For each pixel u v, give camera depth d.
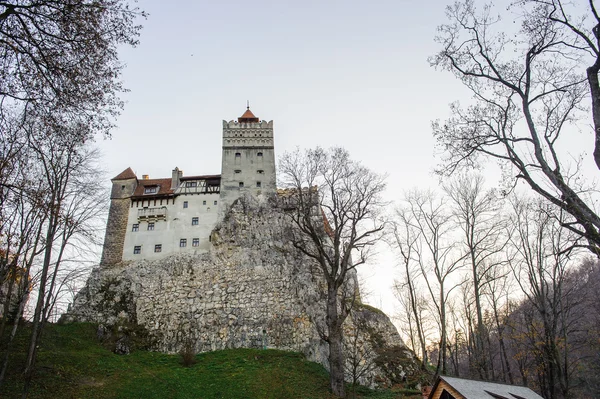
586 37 15.43
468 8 18.67
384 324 48.50
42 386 29.05
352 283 49.94
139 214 58.41
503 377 40.12
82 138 18.69
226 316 48.53
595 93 14.92
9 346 25.77
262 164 63.50
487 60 18.38
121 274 53.03
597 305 35.56
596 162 14.42
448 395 20.70
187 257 54.78
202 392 32.28
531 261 32.03
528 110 16.89
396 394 33.16
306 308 48.16
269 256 53.75
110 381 32.72
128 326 47.34
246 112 70.94
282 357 41.62
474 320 41.91
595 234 14.80
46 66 13.97
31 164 22.83
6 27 13.38
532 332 31.77
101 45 14.93
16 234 24.09
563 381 30.33
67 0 13.70
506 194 18.14
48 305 26.59
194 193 60.47
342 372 30.70
